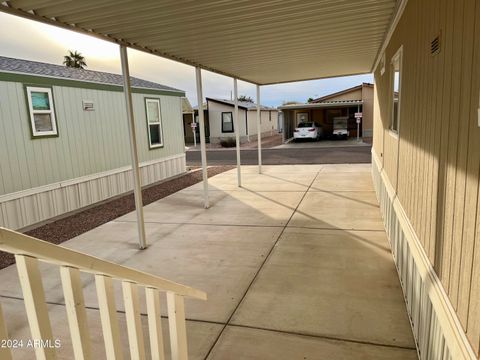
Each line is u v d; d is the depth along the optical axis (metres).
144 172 9.69
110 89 8.34
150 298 1.49
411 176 2.98
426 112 2.35
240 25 4.25
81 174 7.57
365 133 22.14
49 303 3.36
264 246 4.64
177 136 11.29
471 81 1.43
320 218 5.73
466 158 1.49
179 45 5.11
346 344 2.59
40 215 6.60
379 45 5.78
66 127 7.18
